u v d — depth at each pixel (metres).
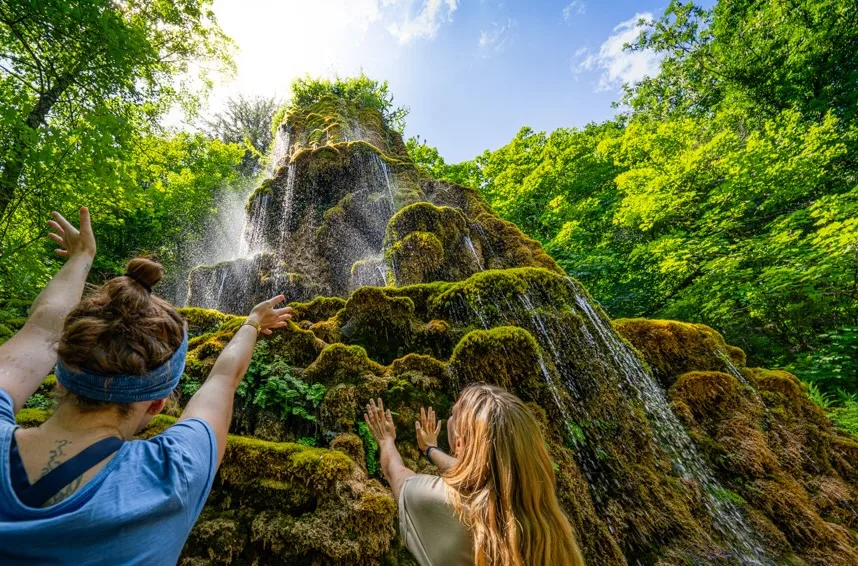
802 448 3.90
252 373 3.02
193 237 13.37
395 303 3.94
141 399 0.75
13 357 0.87
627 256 10.36
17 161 4.14
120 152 4.74
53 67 5.55
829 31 12.42
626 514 2.96
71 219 4.83
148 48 5.80
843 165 9.71
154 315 0.79
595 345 4.06
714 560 2.77
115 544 0.61
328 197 8.85
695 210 9.65
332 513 2.06
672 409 4.00
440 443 2.89
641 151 12.80
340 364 3.13
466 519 1.04
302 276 7.14
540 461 1.09
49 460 0.65
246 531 2.01
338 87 15.81
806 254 7.28
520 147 16.45
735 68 14.82
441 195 8.51
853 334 6.74
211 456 0.84
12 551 0.55
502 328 3.43
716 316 8.15
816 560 2.99
